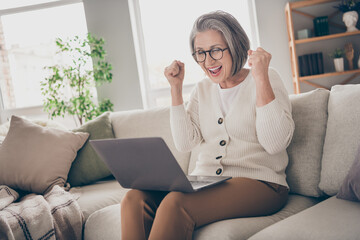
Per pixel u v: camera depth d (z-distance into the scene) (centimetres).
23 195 188
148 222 108
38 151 191
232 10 378
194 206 102
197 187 106
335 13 345
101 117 218
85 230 146
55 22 393
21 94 400
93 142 111
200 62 130
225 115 133
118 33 372
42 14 393
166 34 390
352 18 324
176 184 102
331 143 123
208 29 126
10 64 400
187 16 385
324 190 122
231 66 127
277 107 112
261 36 361
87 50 382
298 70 333
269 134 112
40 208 139
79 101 334
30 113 395
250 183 113
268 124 112
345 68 352
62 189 168
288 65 360
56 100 331
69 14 391
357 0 337
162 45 392
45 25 393
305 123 135
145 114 212
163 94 396
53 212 141
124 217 107
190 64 388
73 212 147
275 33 359
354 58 349
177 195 102
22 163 187
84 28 391
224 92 134
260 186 114
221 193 108
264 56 112
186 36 387
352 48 331
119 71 376
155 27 391
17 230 129
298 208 120
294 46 330
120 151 105
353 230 83
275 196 116
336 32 350
